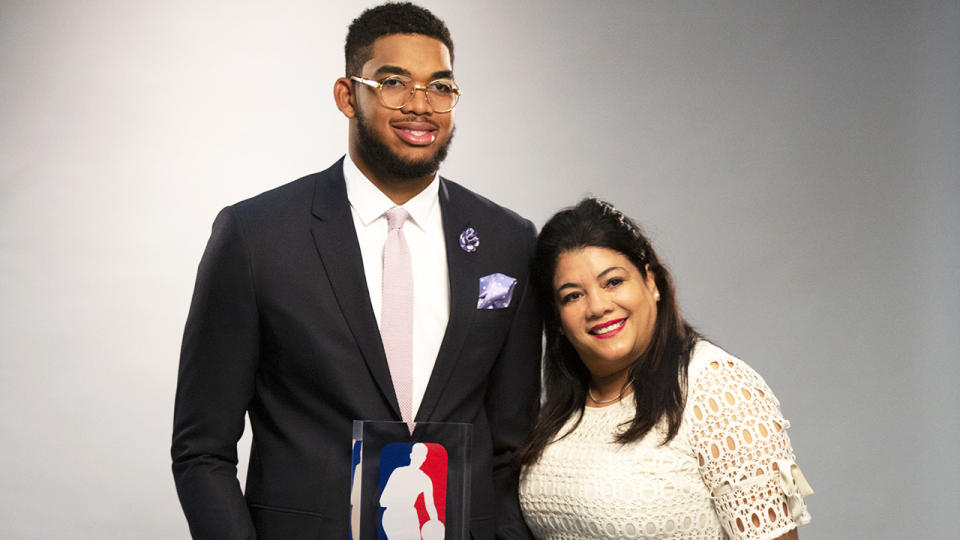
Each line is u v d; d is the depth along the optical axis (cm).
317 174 224
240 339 206
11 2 414
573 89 434
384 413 206
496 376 230
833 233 440
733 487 211
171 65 420
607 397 237
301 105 423
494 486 232
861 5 448
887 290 440
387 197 216
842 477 430
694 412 217
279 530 201
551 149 430
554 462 230
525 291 232
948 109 447
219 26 422
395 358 208
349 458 204
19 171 411
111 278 411
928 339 438
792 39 445
